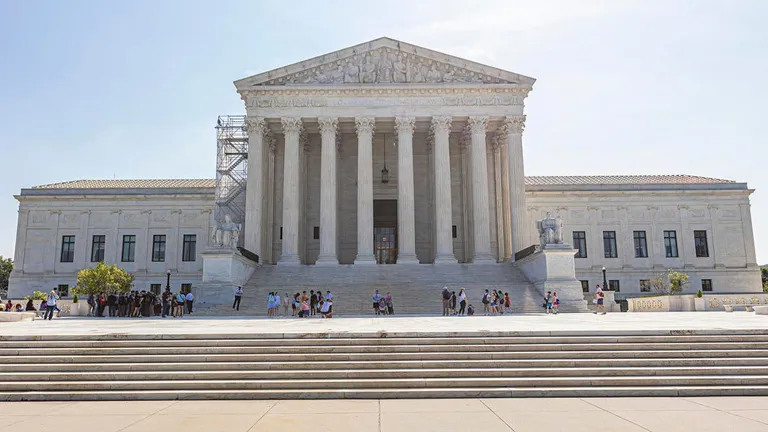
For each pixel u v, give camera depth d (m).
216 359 17.41
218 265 44.22
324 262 54.03
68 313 46.88
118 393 15.34
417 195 64.00
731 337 18.67
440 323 26.81
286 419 12.79
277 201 62.62
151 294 45.75
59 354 17.95
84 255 71.19
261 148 56.47
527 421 12.43
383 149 65.38
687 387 15.58
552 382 15.75
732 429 11.57
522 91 57.25
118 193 72.38
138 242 71.50
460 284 46.28
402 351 17.97
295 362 17.19
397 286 45.91
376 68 57.66
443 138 56.47
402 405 14.24
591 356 17.53
